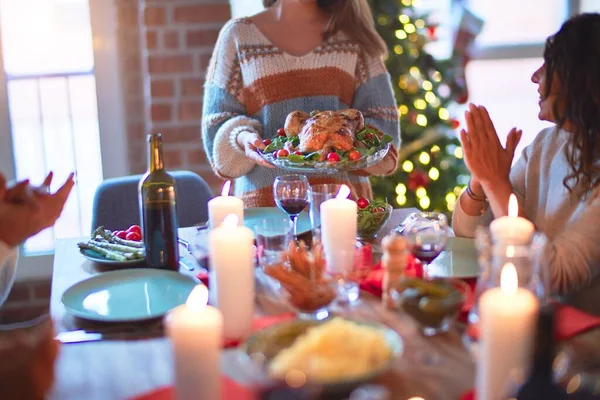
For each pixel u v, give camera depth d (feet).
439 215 5.56
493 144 5.53
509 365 3.13
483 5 13.01
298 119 6.87
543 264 3.97
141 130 10.71
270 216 6.71
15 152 10.76
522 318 3.10
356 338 3.41
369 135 6.74
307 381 3.10
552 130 6.10
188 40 9.85
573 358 3.07
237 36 7.57
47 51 10.58
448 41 12.28
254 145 6.78
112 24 10.34
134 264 5.60
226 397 3.46
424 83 11.02
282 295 4.85
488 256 4.13
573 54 5.28
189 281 5.08
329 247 4.83
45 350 3.66
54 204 5.28
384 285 4.58
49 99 10.73
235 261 4.12
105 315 4.57
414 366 3.74
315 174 7.47
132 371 3.84
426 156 10.91
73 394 3.61
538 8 13.07
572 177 5.34
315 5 7.68
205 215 8.23
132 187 8.07
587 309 5.28
